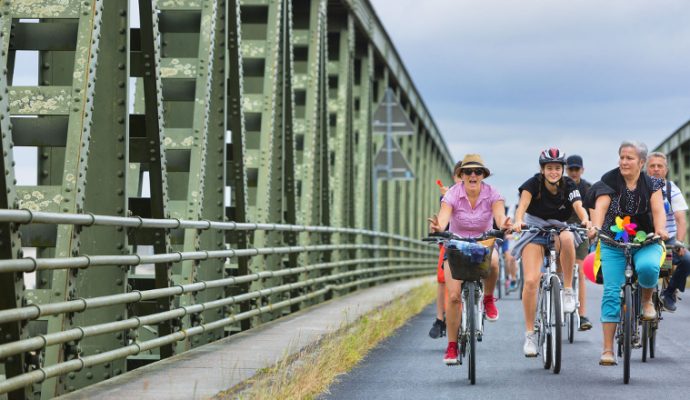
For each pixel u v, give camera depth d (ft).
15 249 46.88
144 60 70.18
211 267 88.79
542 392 63.05
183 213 82.58
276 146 119.34
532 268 73.20
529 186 72.02
